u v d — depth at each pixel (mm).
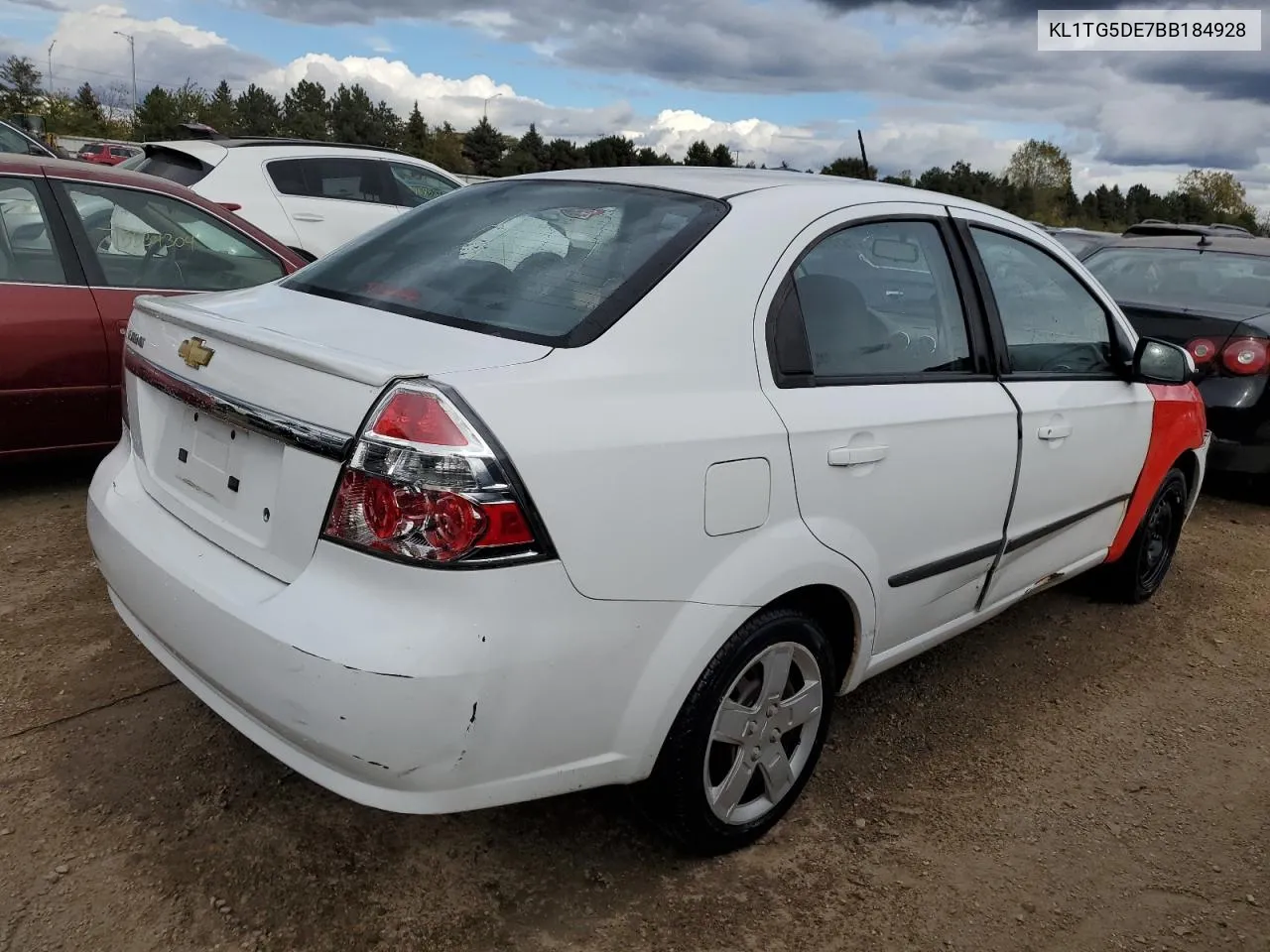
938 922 2375
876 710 3371
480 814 2625
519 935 2232
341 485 1915
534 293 2334
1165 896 2529
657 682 2156
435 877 2389
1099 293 3691
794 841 2633
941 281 2973
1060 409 3281
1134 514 4031
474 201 2955
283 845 2447
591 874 2443
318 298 2541
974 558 3037
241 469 2199
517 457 1893
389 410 1875
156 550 2316
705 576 2197
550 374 2027
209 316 2385
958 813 2816
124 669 3180
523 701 1951
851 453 2480
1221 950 2357
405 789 1939
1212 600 4566
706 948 2240
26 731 2824
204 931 2168
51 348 4352
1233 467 5785
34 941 2100
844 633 2711
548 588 1938
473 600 1863
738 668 2326
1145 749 3240
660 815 2381
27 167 4465
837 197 2752
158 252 4793
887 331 2754
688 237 2420
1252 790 3037
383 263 2693
